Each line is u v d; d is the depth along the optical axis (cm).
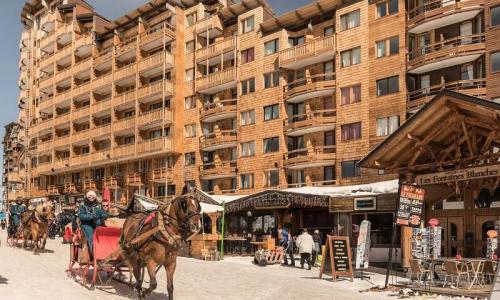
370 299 1325
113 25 6106
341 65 3962
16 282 1256
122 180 5828
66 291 1165
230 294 1301
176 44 5275
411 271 1617
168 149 5109
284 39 4391
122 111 5919
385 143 1745
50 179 7200
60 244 2878
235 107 4728
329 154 3950
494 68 3167
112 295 1151
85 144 6431
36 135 7256
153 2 5488
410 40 3656
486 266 1434
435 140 1748
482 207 1802
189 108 5206
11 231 2567
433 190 1888
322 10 4222
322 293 1398
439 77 3519
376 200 2267
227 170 4694
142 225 1066
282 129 4312
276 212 3541
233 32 5022
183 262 2431
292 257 2470
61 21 7119
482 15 3284
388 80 3672
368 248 1800
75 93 6481
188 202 1027
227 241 3316
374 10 3806
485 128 1606
